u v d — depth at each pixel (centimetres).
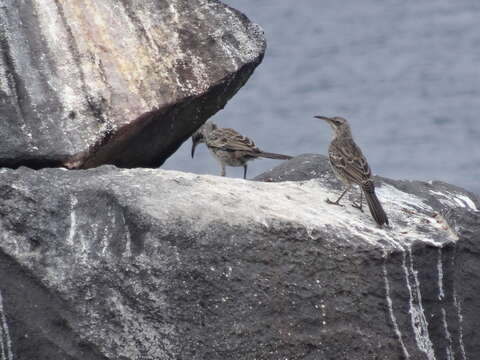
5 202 1359
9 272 1346
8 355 1347
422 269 1452
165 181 1411
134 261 1323
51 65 1527
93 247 1339
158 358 1313
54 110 1504
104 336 1320
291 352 1353
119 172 1423
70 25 1558
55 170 1404
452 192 1748
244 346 1331
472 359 1503
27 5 1546
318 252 1386
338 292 1386
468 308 1513
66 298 1327
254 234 1356
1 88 1494
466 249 1551
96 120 1519
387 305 1416
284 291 1359
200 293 1327
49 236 1348
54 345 1330
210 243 1336
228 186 1476
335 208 1540
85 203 1357
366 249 1408
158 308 1316
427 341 1447
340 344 1377
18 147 1473
